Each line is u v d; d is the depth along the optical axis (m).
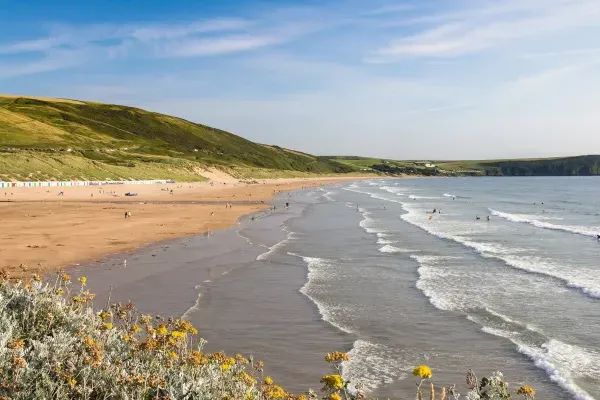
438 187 156.50
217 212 53.44
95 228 35.34
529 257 28.25
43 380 4.67
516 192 120.56
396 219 51.28
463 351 12.60
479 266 24.86
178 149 179.00
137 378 4.92
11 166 84.00
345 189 133.62
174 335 6.24
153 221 41.72
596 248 31.97
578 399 9.77
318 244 32.19
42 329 6.18
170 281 19.83
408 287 19.98
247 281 20.55
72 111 187.88
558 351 12.59
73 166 95.38
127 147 152.25
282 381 10.45
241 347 12.61
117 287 18.34
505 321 15.25
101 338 6.27
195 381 5.37
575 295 18.80
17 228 33.97
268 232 38.06
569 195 106.12
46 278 18.53
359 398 5.76
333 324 14.76
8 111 153.00
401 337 13.66
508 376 11.00
